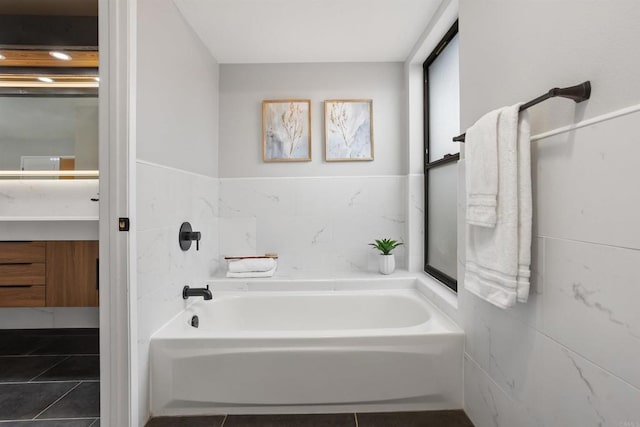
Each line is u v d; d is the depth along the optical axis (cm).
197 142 211
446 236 209
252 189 256
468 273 126
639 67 67
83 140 233
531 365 102
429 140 239
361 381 148
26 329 240
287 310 215
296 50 237
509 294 99
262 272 235
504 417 117
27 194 233
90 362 203
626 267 70
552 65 92
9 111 232
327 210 257
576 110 84
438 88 222
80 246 204
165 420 146
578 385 84
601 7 76
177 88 180
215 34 212
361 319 214
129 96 129
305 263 256
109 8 128
